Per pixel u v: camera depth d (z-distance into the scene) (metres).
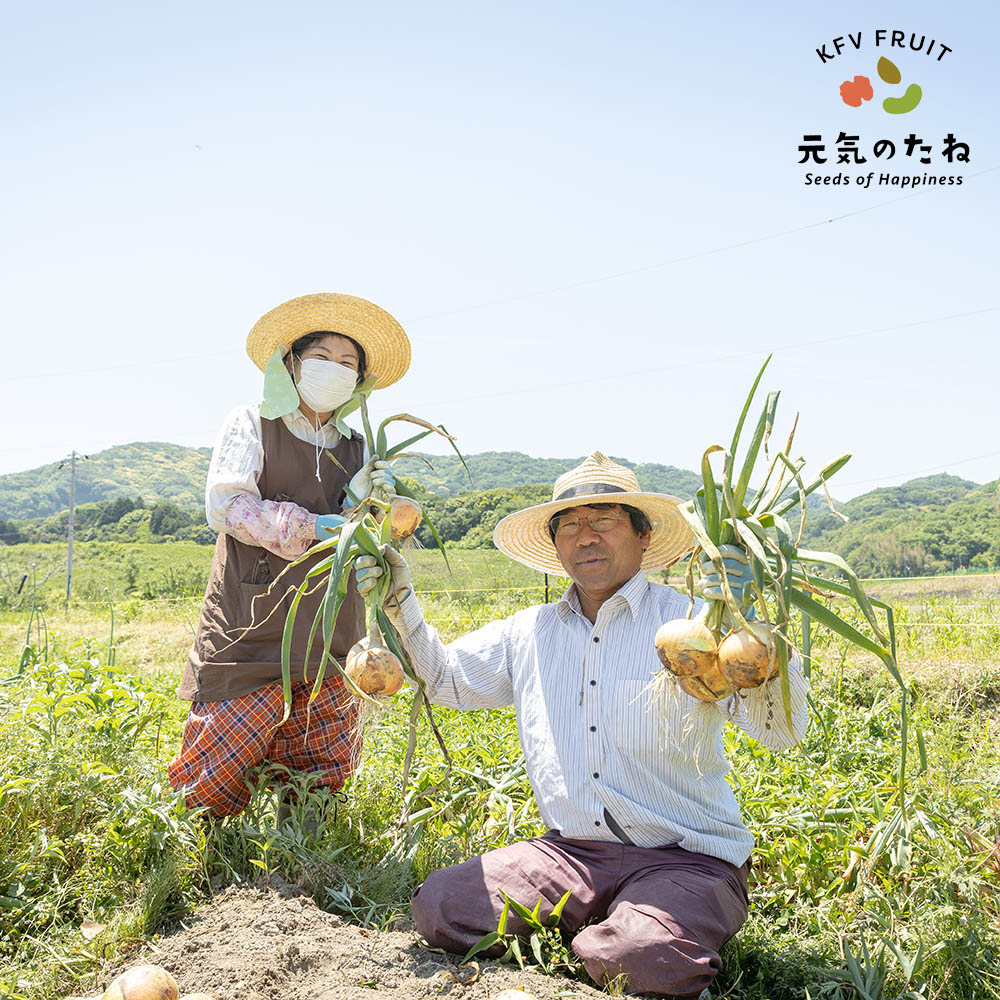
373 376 4.03
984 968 2.89
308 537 3.60
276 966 2.78
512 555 3.87
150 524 106.12
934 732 5.48
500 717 5.68
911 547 77.94
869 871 3.46
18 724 4.07
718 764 3.10
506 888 3.00
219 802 3.74
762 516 2.70
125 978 2.43
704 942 2.69
